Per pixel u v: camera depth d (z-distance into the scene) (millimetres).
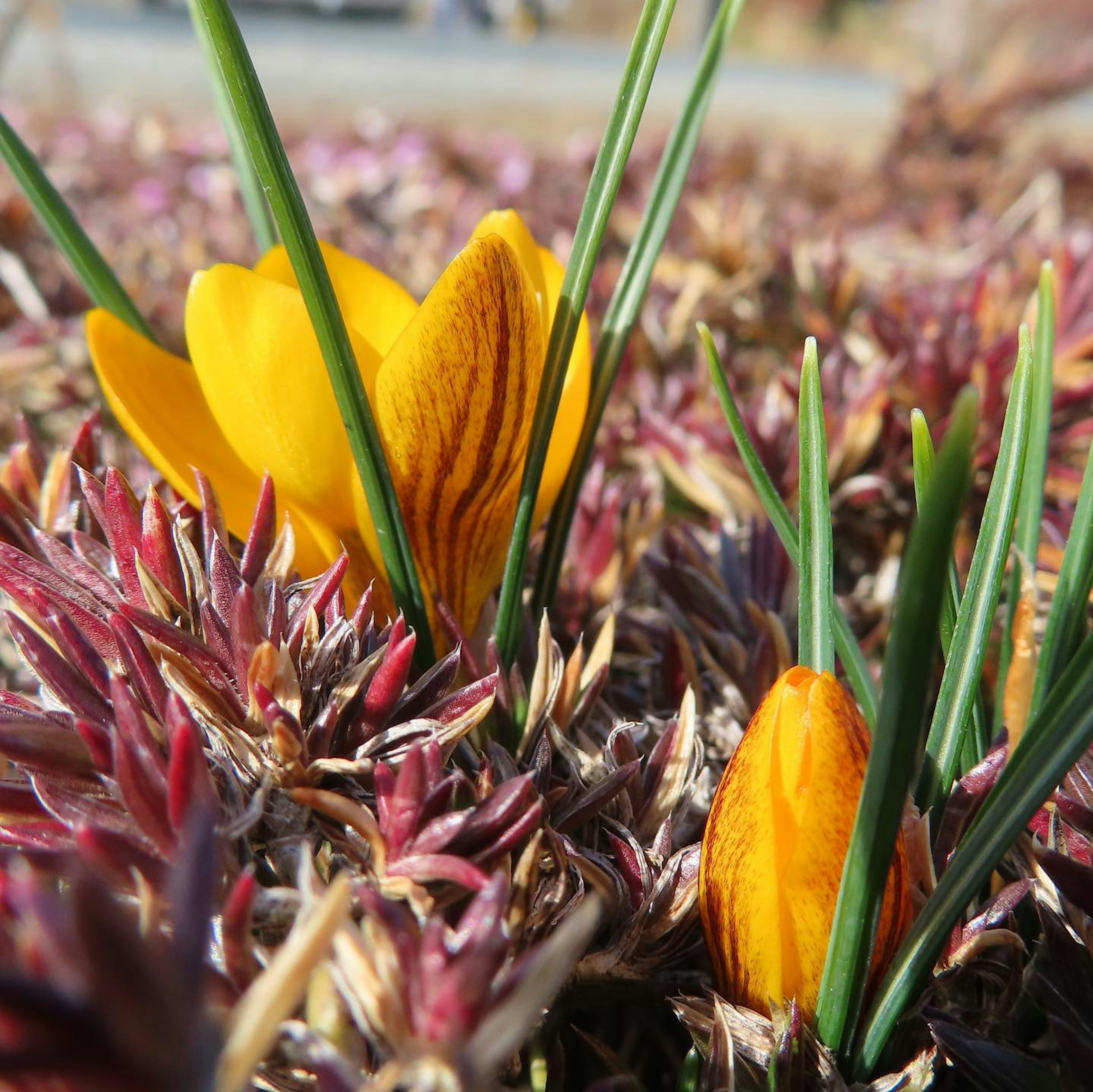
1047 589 151
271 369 103
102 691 92
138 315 142
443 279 96
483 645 124
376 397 103
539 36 3168
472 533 116
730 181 545
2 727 86
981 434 189
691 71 2178
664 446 198
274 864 85
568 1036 105
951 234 431
